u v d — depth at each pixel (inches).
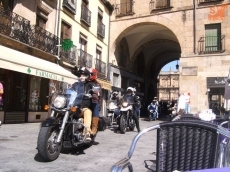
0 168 162.9
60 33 641.6
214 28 781.3
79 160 197.5
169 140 100.6
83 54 737.6
